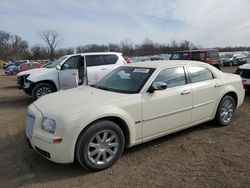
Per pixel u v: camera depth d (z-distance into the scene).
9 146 4.85
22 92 12.61
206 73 5.32
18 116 7.28
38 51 82.19
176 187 3.31
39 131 3.66
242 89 5.99
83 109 3.66
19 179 3.62
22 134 5.57
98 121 3.73
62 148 3.46
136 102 4.09
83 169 3.84
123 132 4.08
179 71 4.86
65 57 9.85
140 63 5.19
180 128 4.79
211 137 5.01
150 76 4.45
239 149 4.43
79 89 4.86
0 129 5.98
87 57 9.07
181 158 4.13
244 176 3.52
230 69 24.72
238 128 5.51
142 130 4.21
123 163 3.99
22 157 4.32
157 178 3.54
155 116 4.33
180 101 4.66
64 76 8.88
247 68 8.84
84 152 3.59
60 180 3.56
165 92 4.47
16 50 86.12
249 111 6.94
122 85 4.60
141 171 3.74
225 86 5.52
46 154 3.57
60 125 3.46
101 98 4.04
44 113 3.72
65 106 3.78
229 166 3.82
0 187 3.42
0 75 31.45
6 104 9.25
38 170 3.86
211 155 4.21
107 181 3.50
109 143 3.83
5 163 4.11
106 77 5.23
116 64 9.46
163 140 4.89
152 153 4.33
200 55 16.38
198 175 3.58
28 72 9.98
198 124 5.19
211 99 5.23
